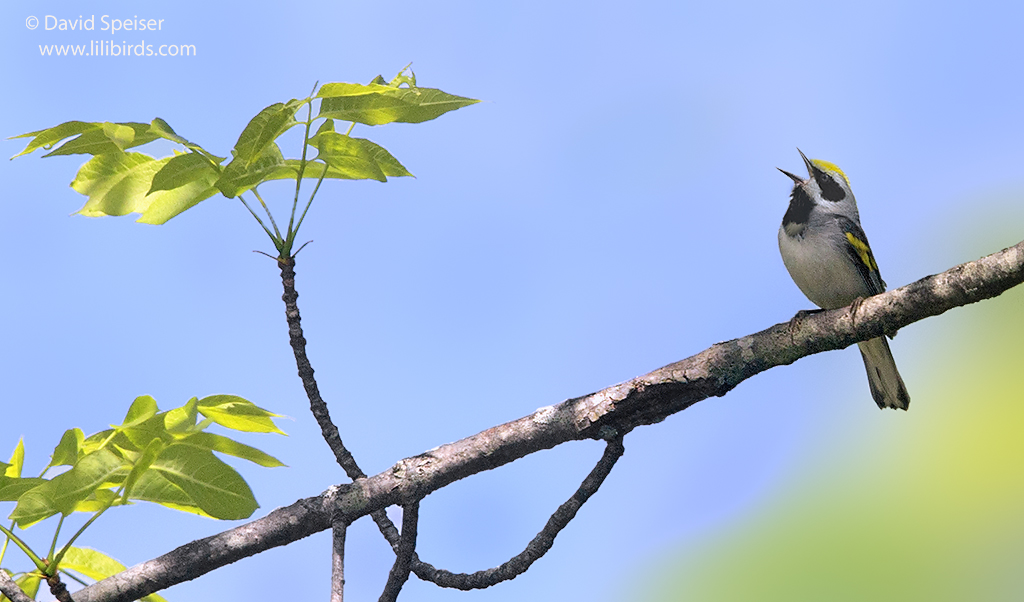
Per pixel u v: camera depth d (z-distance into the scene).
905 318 6.47
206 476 6.53
